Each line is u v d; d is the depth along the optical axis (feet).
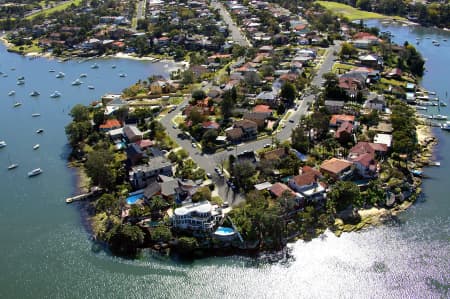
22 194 575.38
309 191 506.07
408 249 454.81
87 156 625.82
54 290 419.54
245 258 447.01
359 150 590.14
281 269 432.25
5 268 448.24
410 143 602.85
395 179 552.41
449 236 471.62
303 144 617.62
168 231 461.37
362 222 493.36
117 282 424.05
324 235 474.49
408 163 606.96
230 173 568.82
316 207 501.56
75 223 511.40
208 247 456.45
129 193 539.29
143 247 463.01
